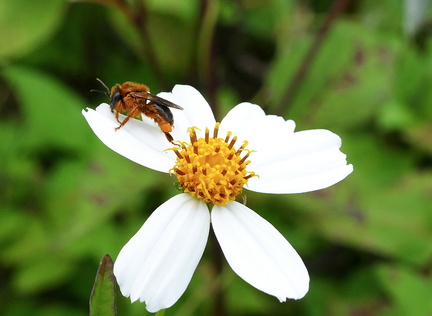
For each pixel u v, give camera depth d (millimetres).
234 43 252
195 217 134
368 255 204
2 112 232
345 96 210
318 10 249
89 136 204
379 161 202
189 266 129
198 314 189
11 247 191
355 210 193
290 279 130
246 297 188
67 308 193
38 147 205
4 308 193
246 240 133
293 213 194
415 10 202
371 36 214
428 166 205
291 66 214
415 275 184
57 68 226
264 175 140
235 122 146
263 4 231
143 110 137
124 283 125
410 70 211
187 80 225
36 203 196
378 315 190
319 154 142
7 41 202
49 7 203
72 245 187
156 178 190
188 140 142
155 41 220
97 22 225
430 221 192
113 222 193
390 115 204
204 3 195
